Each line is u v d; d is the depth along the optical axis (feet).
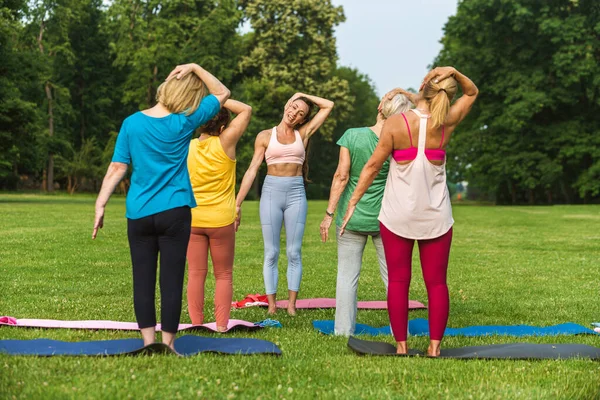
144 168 14.79
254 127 170.71
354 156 19.17
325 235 19.60
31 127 122.83
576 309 24.79
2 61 119.85
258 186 195.52
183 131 14.93
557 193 173.37
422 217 15.53
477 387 12.85
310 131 24.03
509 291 29.22
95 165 190.19
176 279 15.03
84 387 11.90
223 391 12.08
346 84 170.60
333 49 171.94
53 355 14.60
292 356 15.43
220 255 19.07
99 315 21.39
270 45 167.94
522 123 144.46
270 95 168.76
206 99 15.31
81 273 32.01
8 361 13.65
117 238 50.14
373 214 19.19
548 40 148.87
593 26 143.33
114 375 12.81
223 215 18.93
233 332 19.21
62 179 210.59
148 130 14.74
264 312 23.65
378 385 12.92
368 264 39.19
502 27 151.33
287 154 23.53
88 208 94.58
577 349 16.42
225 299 19.13
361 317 22.86
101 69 204.74
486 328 20.21
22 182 203.41
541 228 70.59
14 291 26.22
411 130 15.57
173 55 153.38
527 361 15.38
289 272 23.66
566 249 48.88
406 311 16.05
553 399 12.19
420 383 13.17
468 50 155.74
